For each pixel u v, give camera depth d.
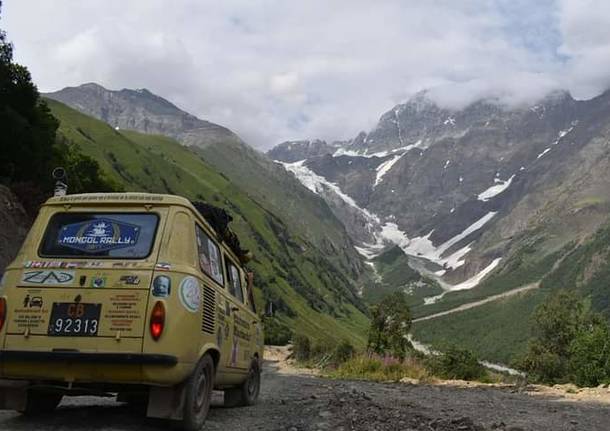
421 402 12.27
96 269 7.11
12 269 7.32
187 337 7.04
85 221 7.55
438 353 28.28
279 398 12.29
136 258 7.20
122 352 6.77
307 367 37.22
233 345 9.22
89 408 9.08
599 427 9.48
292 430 7.91
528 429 8.74
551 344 39.91
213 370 8.06
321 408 9.77
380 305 40.81
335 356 35.41
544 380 33.62
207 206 8.90
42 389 7.52
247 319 10.20
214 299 8.14
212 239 8.62
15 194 30.48
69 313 6.96
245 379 10.33
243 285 10.39
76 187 42.50
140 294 6.95
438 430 8.14
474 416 10.03
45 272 7.18
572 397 15.09
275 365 39.28
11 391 7.52
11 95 38.50
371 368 24.80
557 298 41.09
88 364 6.79
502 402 13.06
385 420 8.66
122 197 7.68
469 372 26.06
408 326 40.28
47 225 7.59
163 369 6.79
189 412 7.20
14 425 7.50
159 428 7.59
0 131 34.16
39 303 7.04
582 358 23.89
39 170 36.69
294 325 155.75
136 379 6.81
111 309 6.93
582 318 40.41
